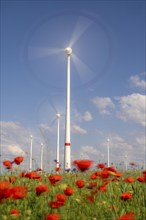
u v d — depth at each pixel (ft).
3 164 30.32
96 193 26.76
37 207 24.17
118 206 24.03
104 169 29.37
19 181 31.07
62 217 21.68
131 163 49.98
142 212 22.82
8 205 23.80
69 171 44.21
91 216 22.59
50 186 30.22
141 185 30.35
